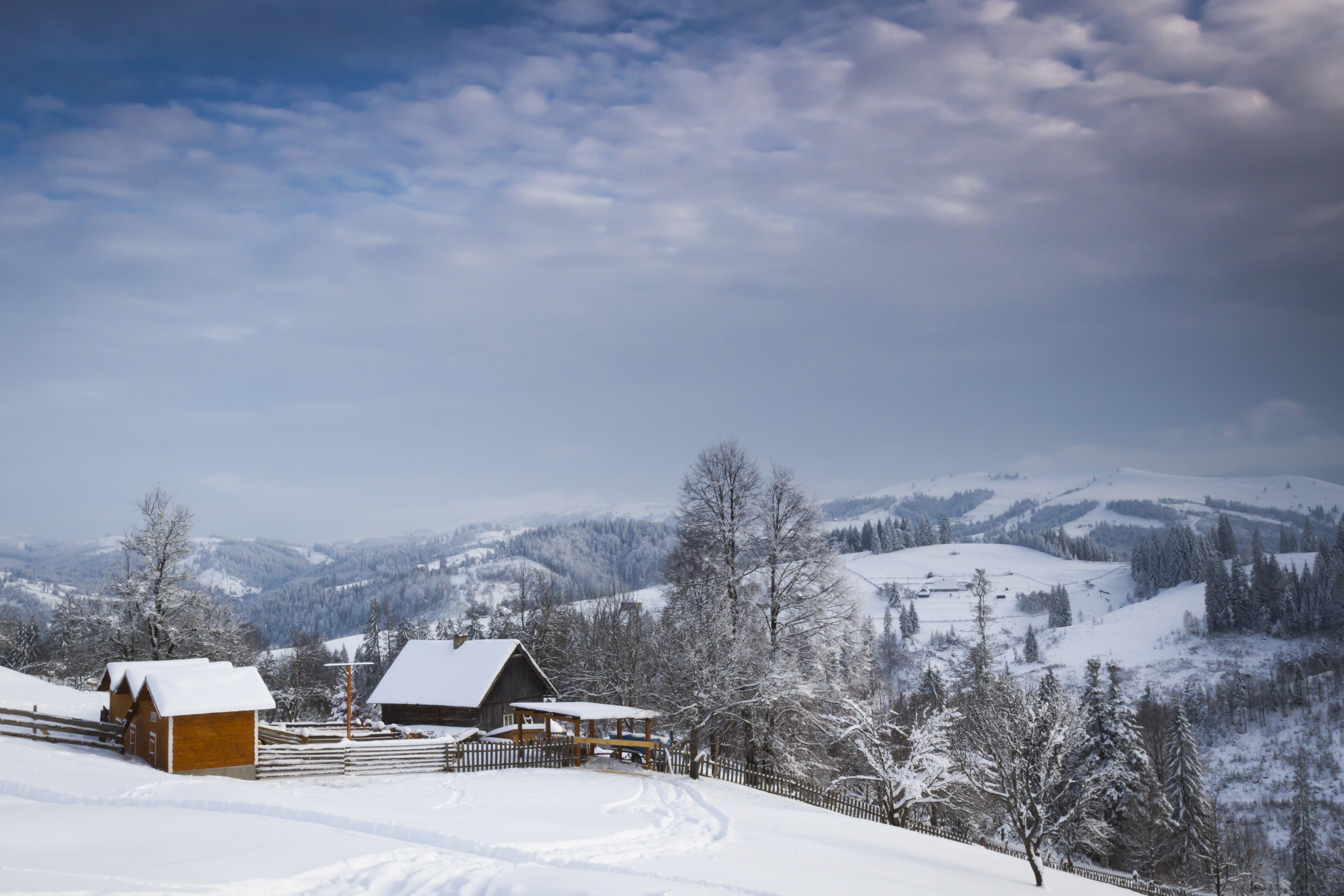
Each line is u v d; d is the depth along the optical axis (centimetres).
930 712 4309
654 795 2978
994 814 4284
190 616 5138
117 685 3400
